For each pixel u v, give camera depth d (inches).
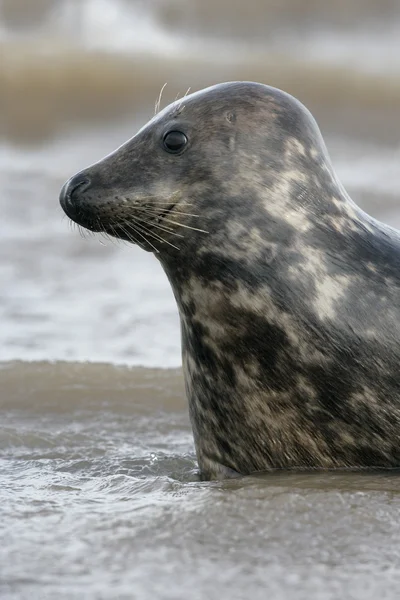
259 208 814.5
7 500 712.4
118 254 1790.1
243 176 816.9
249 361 824.3
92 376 1174.3
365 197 2133.4
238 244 812.6
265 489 701.3
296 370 812.6
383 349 804.6
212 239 816.9
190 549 586.2
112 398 1120.8
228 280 816.3
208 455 878.4
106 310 1477.6
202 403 865.5
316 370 808.9
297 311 806.5
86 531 623.5
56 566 563.2
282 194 820.0
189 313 846.5
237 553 579.8
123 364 1214.9
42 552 585.3
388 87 3472.0
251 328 816.3
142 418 1073.5
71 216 853.8
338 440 823.1
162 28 4269.2
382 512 650.8
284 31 4384.8
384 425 812.0
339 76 3585.1
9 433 1005.2
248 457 854.5
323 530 617.9
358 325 805.9
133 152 841.5
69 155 2691.9
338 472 815.7
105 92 3410.4
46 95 3341.5
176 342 1342.3
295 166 829.2
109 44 4025.6
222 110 836.0
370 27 4453.7
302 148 836.6
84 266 1715.1
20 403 1106.7
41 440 990.4
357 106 3324.3
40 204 2100.1
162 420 1070.4
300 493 691.4
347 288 812.0
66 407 1097.4
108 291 1574.8
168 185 822.5
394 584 535.8
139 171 831.1
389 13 4498.0
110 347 1315.2
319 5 4520.2
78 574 550.9
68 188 847.1
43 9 4269.2
